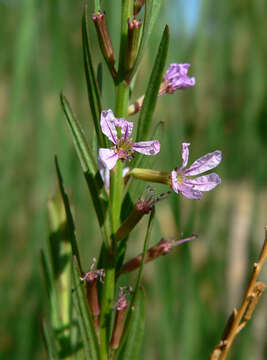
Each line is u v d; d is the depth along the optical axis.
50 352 0.13
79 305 0.11
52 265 0.13
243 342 0.22
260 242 0.24
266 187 0.25
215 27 0.24
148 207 0.11
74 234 0.11
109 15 0.19
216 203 0.24
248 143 0.24
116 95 0.11
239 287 0.24
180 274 0.21
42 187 0.23
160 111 0.21
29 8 0.22
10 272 0.25
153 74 0.11
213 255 0.24
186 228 0.21
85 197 0.24
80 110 0.24
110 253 0.11
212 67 0.24
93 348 0.11
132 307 0.11
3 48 0.25
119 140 0.11
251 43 0.24
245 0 0.24
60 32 0.23
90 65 0.11
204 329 0.21
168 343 0.20
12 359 0.23
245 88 0.24
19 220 0.26
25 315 0.23
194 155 0.24
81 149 0.11
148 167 0.12
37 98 0.23
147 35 0.11
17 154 0.25
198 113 0.24
